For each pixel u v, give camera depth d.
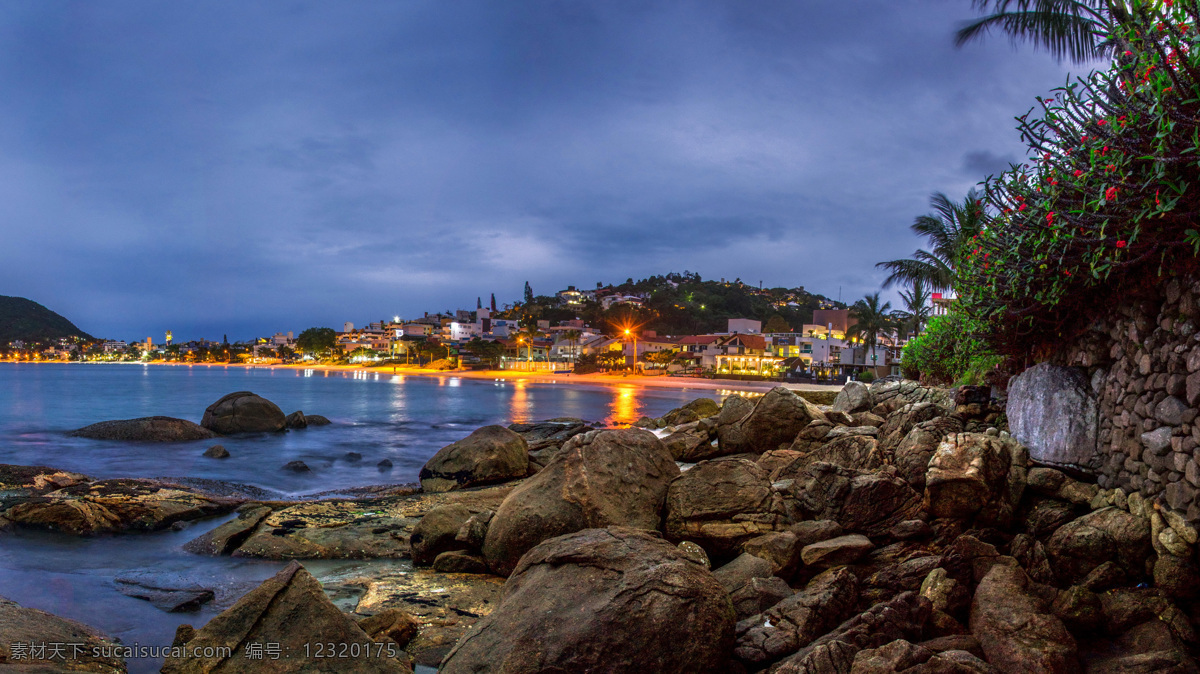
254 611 4.88
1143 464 5.14
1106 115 4.80
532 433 22.06
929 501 6.28
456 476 13.96
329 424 30.12
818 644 4.48
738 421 11.70
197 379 117.62
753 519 6.99
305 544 8.94
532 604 4.77
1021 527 6.21
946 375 14.65
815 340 108.38
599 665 4.29
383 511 10.58
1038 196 5.80
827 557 6.15
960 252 9.37
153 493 11.22
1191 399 4.48
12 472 12.55
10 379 105.88
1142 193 4.40
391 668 4.81
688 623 4.46
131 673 5.35
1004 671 4.29
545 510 7.36
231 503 11.44
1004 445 6.60
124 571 8.08
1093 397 5.98
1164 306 4.87
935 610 4.98
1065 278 5.76
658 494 7.78
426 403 54.38
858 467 7.75
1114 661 4.28
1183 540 4.50
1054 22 12.30
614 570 4.82
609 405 53.03
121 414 38.97
